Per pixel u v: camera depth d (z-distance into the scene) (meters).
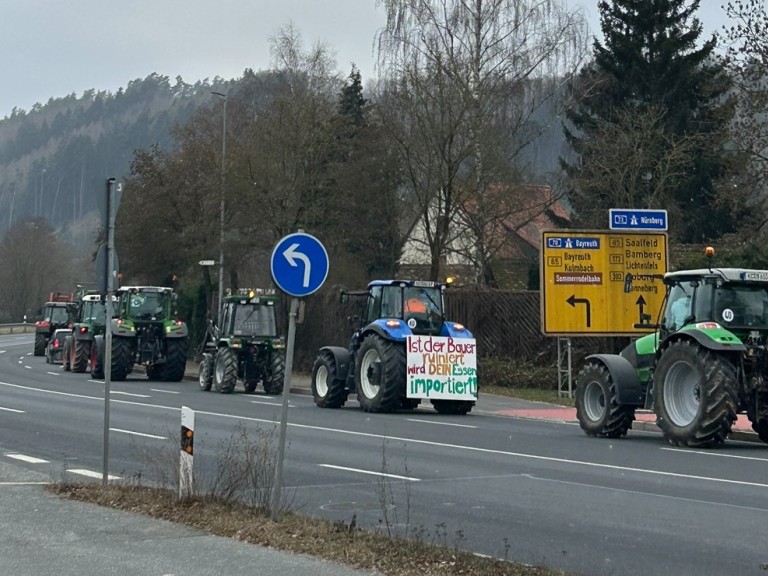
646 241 25.70
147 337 34.31
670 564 8.30
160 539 8.73
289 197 36.06
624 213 25.52
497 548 8.85
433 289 23.70
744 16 29.14
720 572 8.05
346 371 23.94
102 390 28.78
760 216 33.16
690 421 16.59
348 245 38.88
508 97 36.53
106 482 11.38
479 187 34.53
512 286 39.75
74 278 92.62
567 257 25.34
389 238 39.00
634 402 17.69
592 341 28.70
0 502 10.45
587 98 41.31
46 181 137.75
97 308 38.41
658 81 40.91
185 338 34.62
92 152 138.00
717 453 15.78
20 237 89.25
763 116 29.48
